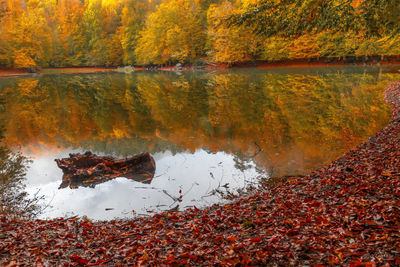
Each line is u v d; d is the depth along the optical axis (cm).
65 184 812
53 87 3556
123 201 697
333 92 2425
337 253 341
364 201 474
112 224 579
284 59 6481
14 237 466
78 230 532
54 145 1250
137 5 8069
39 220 604
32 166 973
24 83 4134
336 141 1141
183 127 1509
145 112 1952
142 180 818
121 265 373
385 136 1031
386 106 1762
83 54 8144
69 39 7919
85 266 374
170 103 2253
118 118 1789
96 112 1992
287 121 1541
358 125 1366
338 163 822
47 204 694
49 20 8225
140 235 486
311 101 2075
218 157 1007
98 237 488
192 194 725
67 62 7888
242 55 6141
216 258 367
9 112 2009
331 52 5744
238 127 1460
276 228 436
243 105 2056
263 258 354
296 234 407
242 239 416
